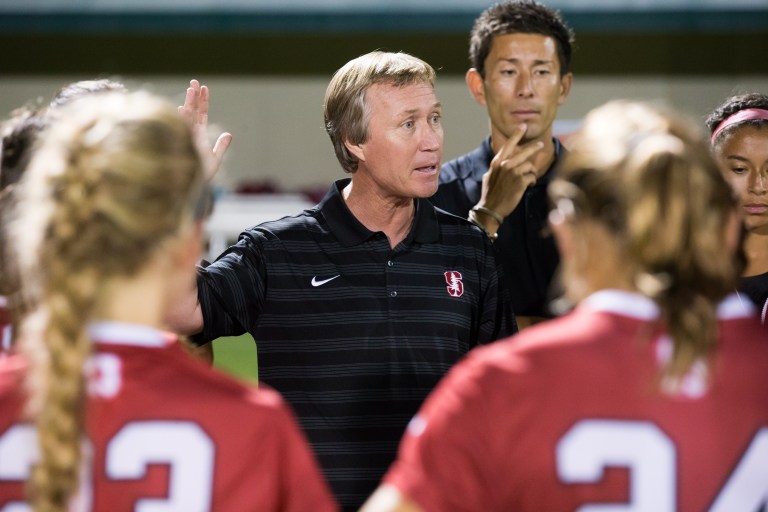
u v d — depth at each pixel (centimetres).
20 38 5028
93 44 5034
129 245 466
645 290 479
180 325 833
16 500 488
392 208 911
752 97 1084
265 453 496
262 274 896
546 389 485
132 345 488
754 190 1009
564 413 482
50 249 468
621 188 476
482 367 500
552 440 481
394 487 504
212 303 857
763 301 1020
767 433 484
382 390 881
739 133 1020
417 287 902
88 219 463
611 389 482
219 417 491
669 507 476
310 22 4994
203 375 500
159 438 483
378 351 884
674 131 490
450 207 1223
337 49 5009
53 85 5053
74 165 470
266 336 898
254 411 497
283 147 5034
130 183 464
